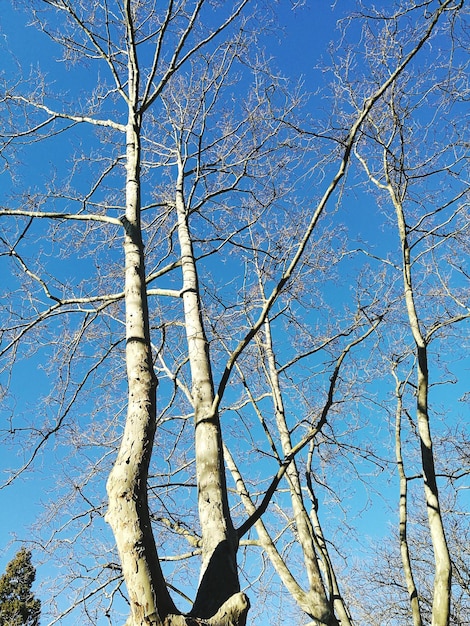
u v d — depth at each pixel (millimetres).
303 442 4312
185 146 7605
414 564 12297
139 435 3238
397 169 7684
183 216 6734
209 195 7141
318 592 6391
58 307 5754
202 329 5250
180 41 5750
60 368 6883
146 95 5953
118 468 3074
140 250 4680
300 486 7234
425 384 6863
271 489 4039
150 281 6152
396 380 7941
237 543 3715
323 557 7055
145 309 4180
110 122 6516
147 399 3473
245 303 7277
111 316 6941
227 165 7445
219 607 3115
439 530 6020
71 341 6902
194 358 4977
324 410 4551
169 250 7660
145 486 3064
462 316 7098
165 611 2732
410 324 7301
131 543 2812
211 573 3379
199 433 4266
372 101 4305
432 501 6207
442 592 5703
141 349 3836
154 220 7848
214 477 3996
